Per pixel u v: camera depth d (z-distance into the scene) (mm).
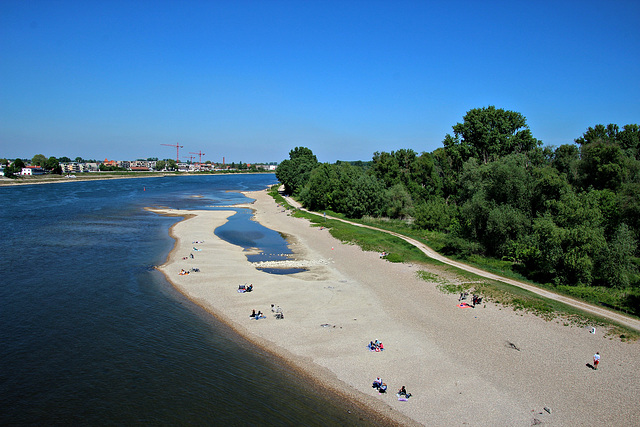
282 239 78062
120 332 34406
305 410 24406
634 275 47875
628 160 68312
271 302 41750
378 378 27062
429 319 37344
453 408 24391
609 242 49719
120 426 22562
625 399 25000
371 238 74812
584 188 70375
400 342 32719
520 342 32406
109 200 144500
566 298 42781
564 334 33531
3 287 44844
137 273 51281
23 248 63969
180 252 63469
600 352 30609
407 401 25094
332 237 78812
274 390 26438
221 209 124938
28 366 28562
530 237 55875
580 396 25422
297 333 34438
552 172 61500
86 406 24266
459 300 41875
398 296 43750
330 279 50688
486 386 26594
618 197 57656
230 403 24984
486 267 55906
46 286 45531
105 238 73500
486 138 102562
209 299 42438
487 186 66375
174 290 45125
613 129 95500
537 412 24000
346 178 117188
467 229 65000
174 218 102125
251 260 60531
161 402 24891
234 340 33344
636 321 36406
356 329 35188
